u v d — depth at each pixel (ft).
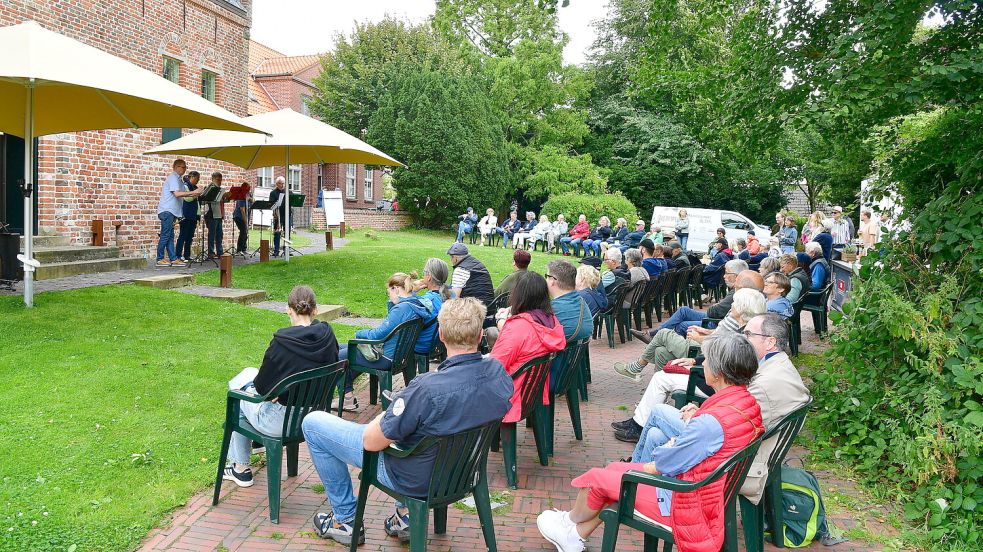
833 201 89.71
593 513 11.48
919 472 14.38
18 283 30.81
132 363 20.72
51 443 15.07
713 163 109.70
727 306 24.45
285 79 104.17
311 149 45.42
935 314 15.67
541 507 14.10
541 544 12.47
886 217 21.79
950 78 16.44
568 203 88.58
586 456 17.13
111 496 13.24
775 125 21.33
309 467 15.76
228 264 35.12
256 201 47.73
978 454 14.20
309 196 101.50
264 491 14.30
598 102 121.90
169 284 33.40
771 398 12.16
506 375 11.25
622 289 31.07
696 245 80.84
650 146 114.52
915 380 16.31
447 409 10.34
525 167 103.35
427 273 20.58
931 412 14.47
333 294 37.29
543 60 102.42
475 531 12.94
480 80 98.27
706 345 10.75
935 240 17.44
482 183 93.30
